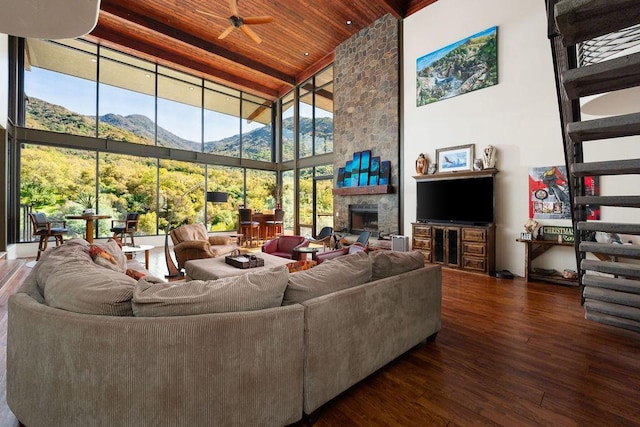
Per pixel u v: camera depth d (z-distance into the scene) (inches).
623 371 79.2
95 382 47.9
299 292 62.9
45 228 222.1
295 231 367.9
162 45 290.4
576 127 72.5
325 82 328.2
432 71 221.6
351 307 68.7
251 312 54.1
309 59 322.3
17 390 55.6
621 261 148.9
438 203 212.2
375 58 262.4
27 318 53.1
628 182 144.9
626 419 61.3
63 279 58.0
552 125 167.6
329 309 63.5
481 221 189.6
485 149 187.8
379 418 62.2
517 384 73.7
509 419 61.4
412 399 68.3
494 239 188.4
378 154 261.1
